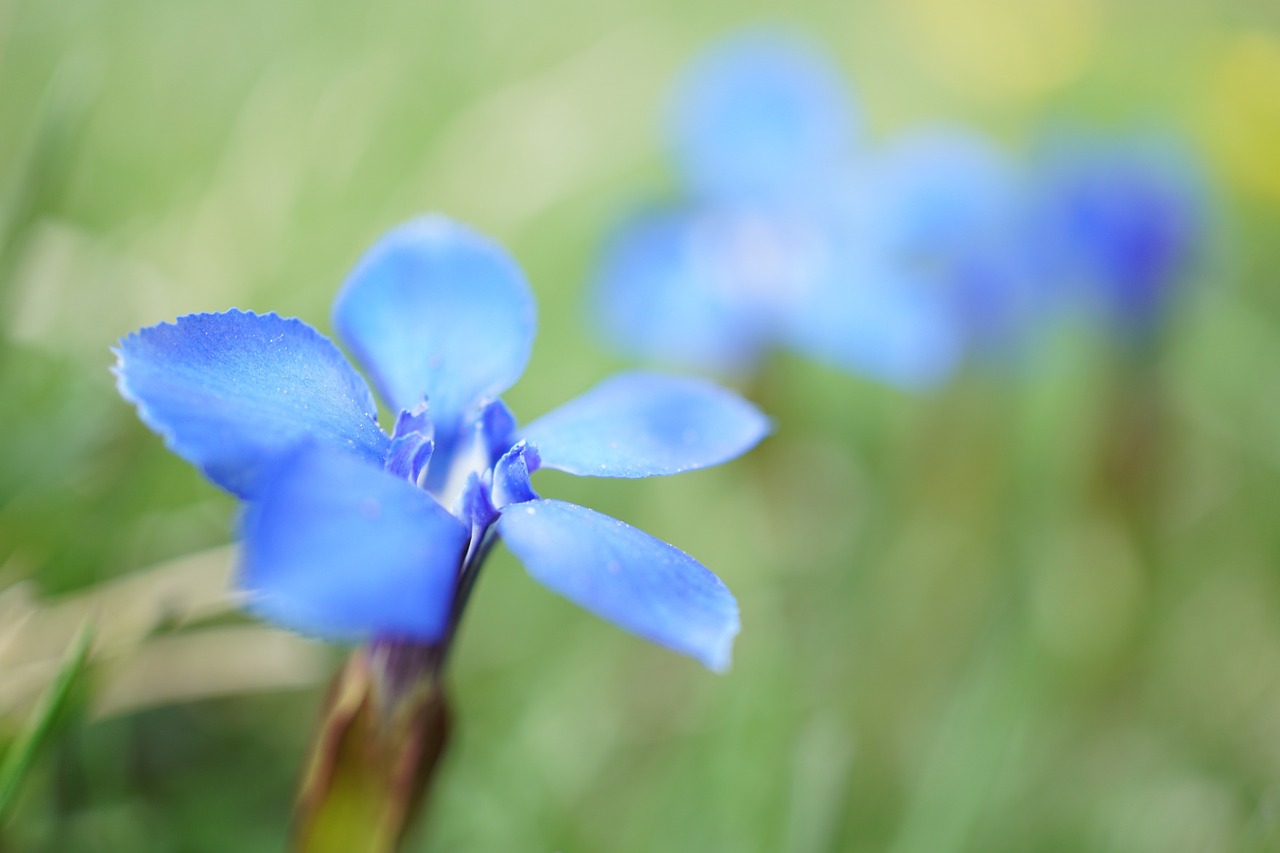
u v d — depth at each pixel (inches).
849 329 7.5
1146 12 15.1
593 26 12.7
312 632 4.0
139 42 9.5
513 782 6.2
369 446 4.4
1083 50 14.2
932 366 7.5
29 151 6.1
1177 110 13.6
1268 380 9.4
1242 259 11.4
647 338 7.8
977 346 8.1
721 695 6.5
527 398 8.9
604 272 8.1
